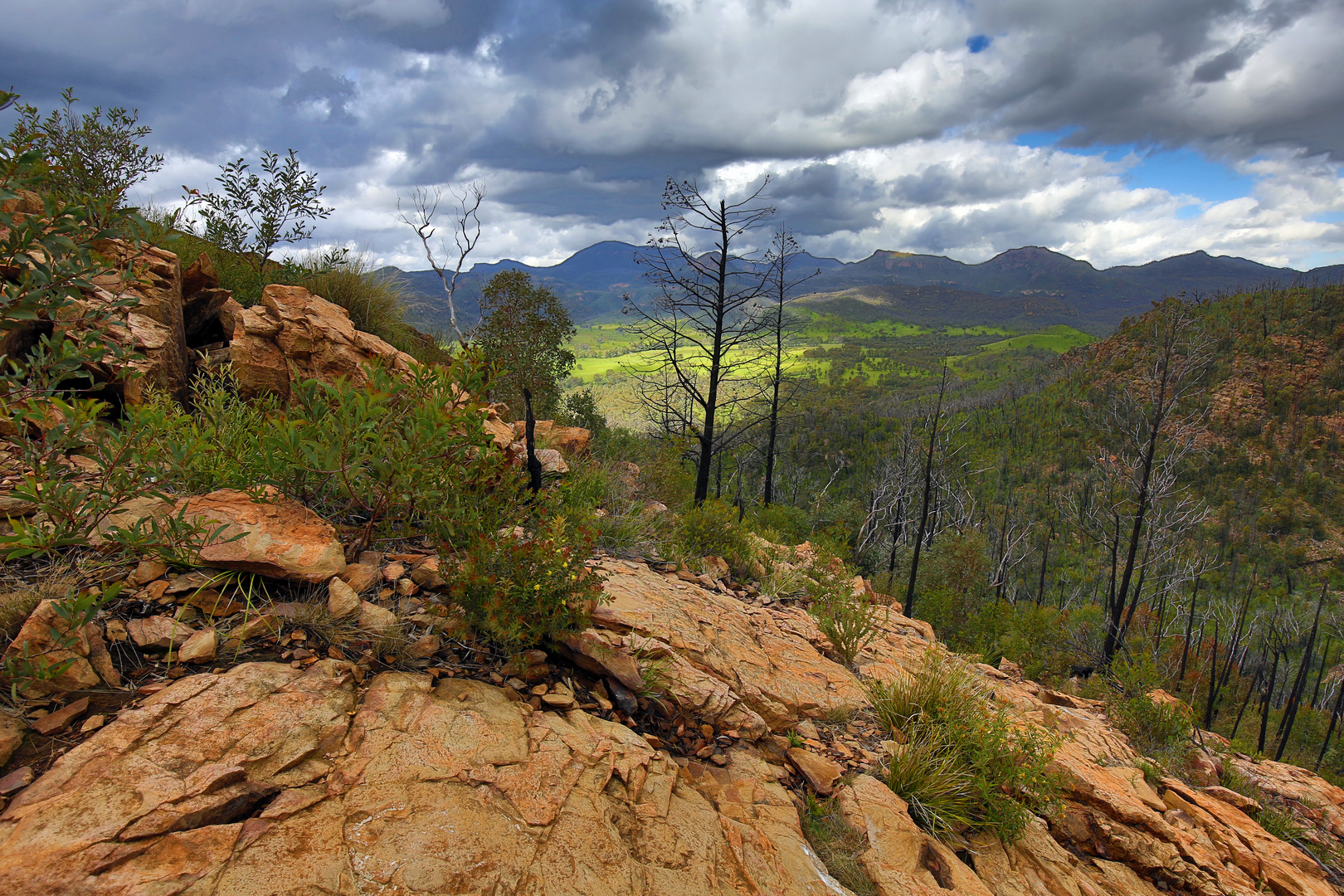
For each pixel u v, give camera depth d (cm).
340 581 313
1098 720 867
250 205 975
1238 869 534
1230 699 2386
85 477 335
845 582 895
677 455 1102
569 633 359
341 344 670
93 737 207
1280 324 15888
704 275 1555
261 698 241
